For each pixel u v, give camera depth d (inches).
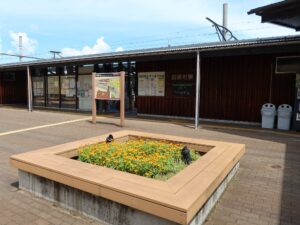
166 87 573.3
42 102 821.9
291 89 442.3
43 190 170.4
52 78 782.5
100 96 480.4
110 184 138.3
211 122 503.2
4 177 209.5
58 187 161.2
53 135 385.4
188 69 542.3
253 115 479.8
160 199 122.3
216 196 165.9
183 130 421.7
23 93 981.8
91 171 157.6
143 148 209.9
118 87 457.1
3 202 167.6
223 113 509.7
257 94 474.0
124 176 150.6
